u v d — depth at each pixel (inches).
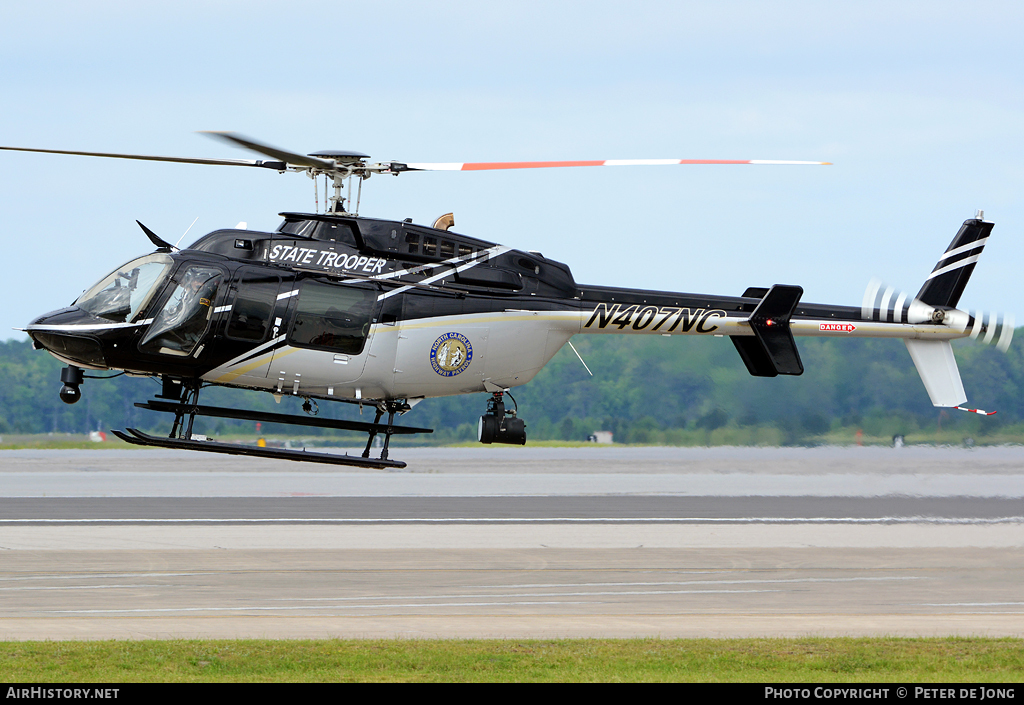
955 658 1560.0
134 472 5689.0
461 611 1879.9
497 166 2174.0
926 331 2874.0
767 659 1535.4
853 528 3292.3
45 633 1620.3
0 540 2679.6
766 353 2568.9
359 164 2209.6
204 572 2240.4
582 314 2429.9
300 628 1694.1
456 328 2279.8
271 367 2160.4
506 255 2370.8
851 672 1480.1
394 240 2249.0
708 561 2524.6
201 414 2182.6
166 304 2081.7
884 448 7765.8
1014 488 4940.9
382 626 1724.9
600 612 1891.0
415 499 4092.0
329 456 2202.3
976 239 2935.5
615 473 5930.1
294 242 2191.2
